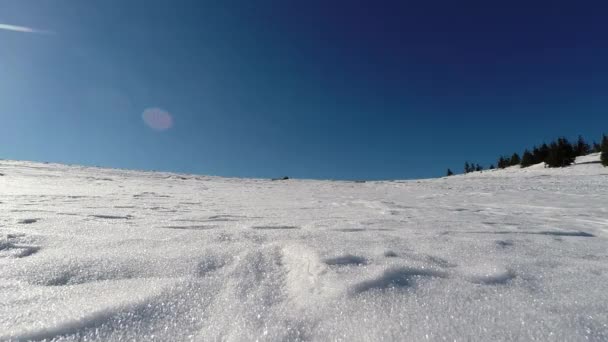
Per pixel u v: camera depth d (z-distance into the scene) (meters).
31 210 3.62
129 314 1.15
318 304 1.26
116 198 5.82
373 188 14.45
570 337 1.07
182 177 22.64
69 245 1.99
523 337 1.06
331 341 1.04
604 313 1.22
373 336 1.06
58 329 1.05
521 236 2.76
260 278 1.52
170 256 1.76
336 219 3.59
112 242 2.09
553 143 37.41
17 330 1.04
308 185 17.14
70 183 10.87
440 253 2.03
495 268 1.71
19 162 24.39
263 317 1.17
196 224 3.00
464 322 1.14
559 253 2.18
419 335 1.07
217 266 1.66
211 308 1.23
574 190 11.54
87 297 1.27
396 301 1.29
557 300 1.34
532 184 15.39
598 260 2.02
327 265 1.69
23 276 1.46
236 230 2.62
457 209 5.28
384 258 1.85
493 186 15.10
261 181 22.05
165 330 1.08
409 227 3.06
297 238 2.33
